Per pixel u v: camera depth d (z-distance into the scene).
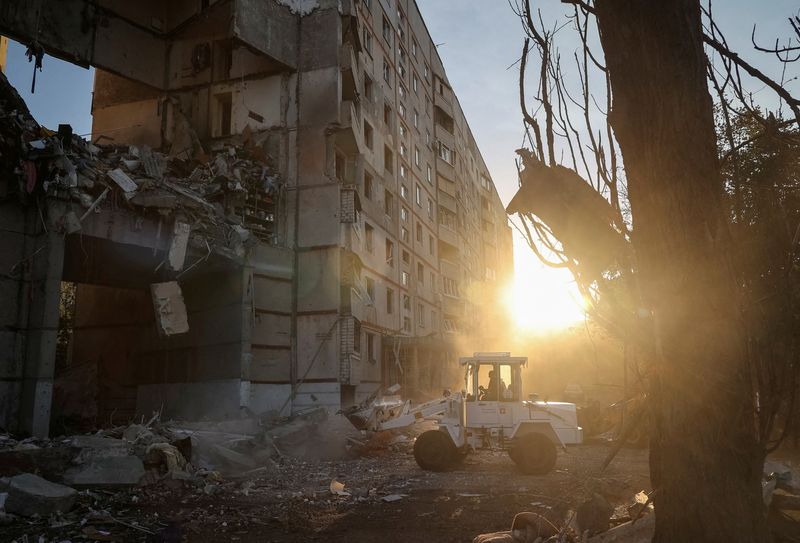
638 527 4.22
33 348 13.81
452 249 45.38
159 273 19.83
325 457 14.93
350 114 23.50
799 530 4.00
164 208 16.77
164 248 17.02
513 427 12.35
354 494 9.70
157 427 14.27
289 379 21.77
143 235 16.53
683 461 2.13
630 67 2.36
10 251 14.08
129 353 22.81
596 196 2.48
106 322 23.52
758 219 2.25
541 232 2.58
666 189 2.21
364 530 7.15
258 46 22.69
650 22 2.31
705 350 2.09
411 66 39.34
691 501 2.10
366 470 12.84
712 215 2.16
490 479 11.05
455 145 47.94
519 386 12.64
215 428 15.55
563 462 13.55
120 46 23.52
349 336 22.06
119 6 23.58
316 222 22.91
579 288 2.49
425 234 39.31
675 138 2.21
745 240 2.24
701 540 2.07
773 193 2.26
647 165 2.28
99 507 8.46
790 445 11.18
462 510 8.16
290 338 22.08
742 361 2.10
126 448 11.17
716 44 2.43
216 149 23.61
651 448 2.35
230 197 20.12
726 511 2.05
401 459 14.74
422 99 41.62
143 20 24.56
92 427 19.25
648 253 2.26
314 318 22.22
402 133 35.75
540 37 2.71
